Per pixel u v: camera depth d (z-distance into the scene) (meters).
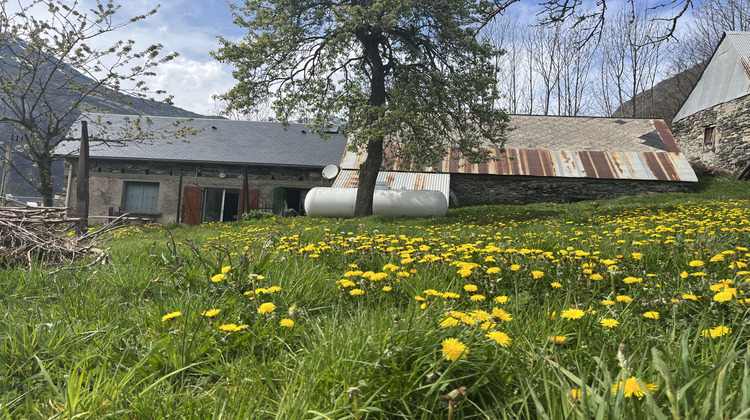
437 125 16.48
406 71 17.39
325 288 3.14
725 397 1.21
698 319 2.22
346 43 16.47
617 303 2.47
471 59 17.14
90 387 1.78
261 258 3.46
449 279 3.37
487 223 14.02
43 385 1.85
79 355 2.03
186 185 27.11
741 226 6.02
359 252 4.48
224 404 1.50
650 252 3.89
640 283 2.90
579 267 3.39
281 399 1.45
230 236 9.29
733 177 23.97
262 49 16.33
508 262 3.58
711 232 5.29
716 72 26.75
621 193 23.81
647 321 2.26
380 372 1.55
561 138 26.81
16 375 1.97
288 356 1.96
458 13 15.69
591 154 25.14
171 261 3.72
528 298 2.67
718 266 3.16
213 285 2.98
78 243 5.30
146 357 1.91
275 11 17.03
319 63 17.78
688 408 1.12
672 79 42.09
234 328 2.02
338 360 1.65
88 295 3.01
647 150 25.19
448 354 1.51
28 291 3.33
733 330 1.98
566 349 1.90
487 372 1.53
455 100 16.88
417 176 24.42
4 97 18.19
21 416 1.57
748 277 2.61
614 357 1.74
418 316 2.06
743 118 23.98
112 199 26.83
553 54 44.06
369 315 2.28
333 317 2.37
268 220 16.81
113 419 1.47
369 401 1.41
